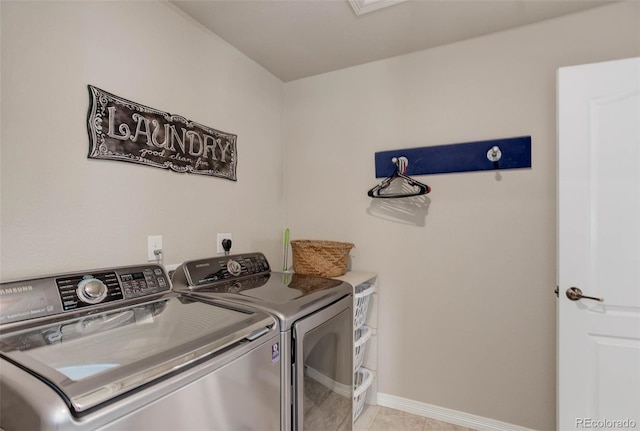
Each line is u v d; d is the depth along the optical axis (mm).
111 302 1105
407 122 2051
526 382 1740
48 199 1073
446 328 1931
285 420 1087
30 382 601
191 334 870
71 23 1134
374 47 1971
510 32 1787
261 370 984
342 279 1807
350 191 2223
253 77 2107
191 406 749
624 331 1405
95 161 1207
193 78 1642
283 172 2422
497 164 1799
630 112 1404
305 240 2141
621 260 1410
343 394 1539
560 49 1682
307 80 2379
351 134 2225
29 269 1025
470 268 1874
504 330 1792
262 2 1533
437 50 1971
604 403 1436
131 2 1339
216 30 1759
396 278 2068
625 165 1408
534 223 1731
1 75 968
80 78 1158
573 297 1475
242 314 1068
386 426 1864
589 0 1551
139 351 751
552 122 1695
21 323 893
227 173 1863
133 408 631
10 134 986
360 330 2016
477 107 1864
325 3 1552
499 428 1791
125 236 1309
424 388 1983
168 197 1496
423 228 1996
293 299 1241
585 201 1463
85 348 771
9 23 984
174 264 1520
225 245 1796
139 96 1365
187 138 1594
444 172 1933
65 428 535
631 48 1554
